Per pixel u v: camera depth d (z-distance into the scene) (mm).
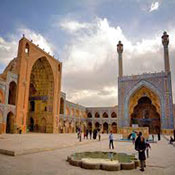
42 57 32250
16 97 25531
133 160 6953
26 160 7258
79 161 6504
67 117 38375
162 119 34188
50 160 7395
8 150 8508
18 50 27359
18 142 13227
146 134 20359
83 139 18766
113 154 8977
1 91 23125
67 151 10094
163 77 35594
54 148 10938
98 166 6125
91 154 8930
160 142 18438
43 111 33531
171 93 34406
